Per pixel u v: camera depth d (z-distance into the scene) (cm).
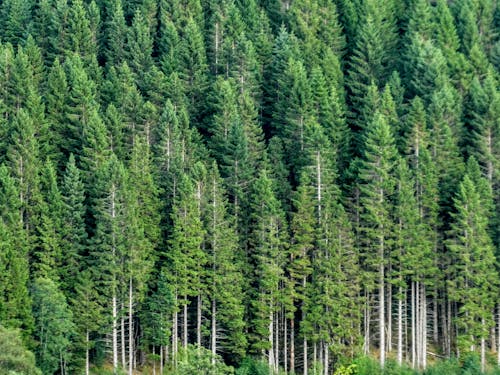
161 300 13675
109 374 13475
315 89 16462
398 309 14688
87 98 15662
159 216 14438
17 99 15638
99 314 13250
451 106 16275
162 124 15400
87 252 14150
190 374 10725
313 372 13888
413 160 15662
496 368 13975
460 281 14412
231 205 14838
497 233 15012
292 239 14588
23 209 13888
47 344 12675
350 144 16600
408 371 13812
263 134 16225
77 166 15300
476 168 15288
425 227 14938
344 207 15362
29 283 13212
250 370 13800
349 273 14312
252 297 14238
